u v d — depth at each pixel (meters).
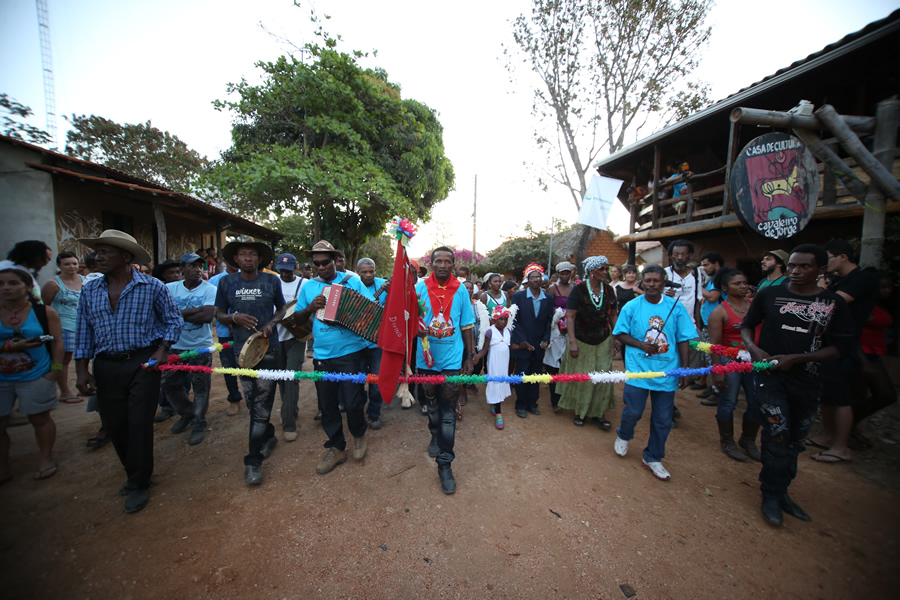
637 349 3.53
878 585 2.26
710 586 2.27
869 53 5.64
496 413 4.49
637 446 4.05
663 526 2.78
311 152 13.32
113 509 2.90
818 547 2.58
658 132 8.30
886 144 3.81
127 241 2.84
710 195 8.84
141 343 2.91
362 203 12.77
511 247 19.89
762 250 7.84
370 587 2.23
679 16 11.31
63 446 3.89
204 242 14.68
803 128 3.93
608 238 18.17
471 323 3.45
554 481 3.34
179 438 4.11
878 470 3.50
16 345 3.07
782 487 2.79
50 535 2.62
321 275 3.62
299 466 3.55
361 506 2.96
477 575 2.33
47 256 4.16
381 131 15.93
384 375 2.93
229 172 11.35
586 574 2.34
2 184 8.34
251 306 3.64
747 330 3.10
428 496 3.10
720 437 4.03
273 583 2.25
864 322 3.51
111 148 18.69
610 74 12.52
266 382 3.32
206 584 2.23
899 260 4.82
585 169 13.66
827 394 3.67
